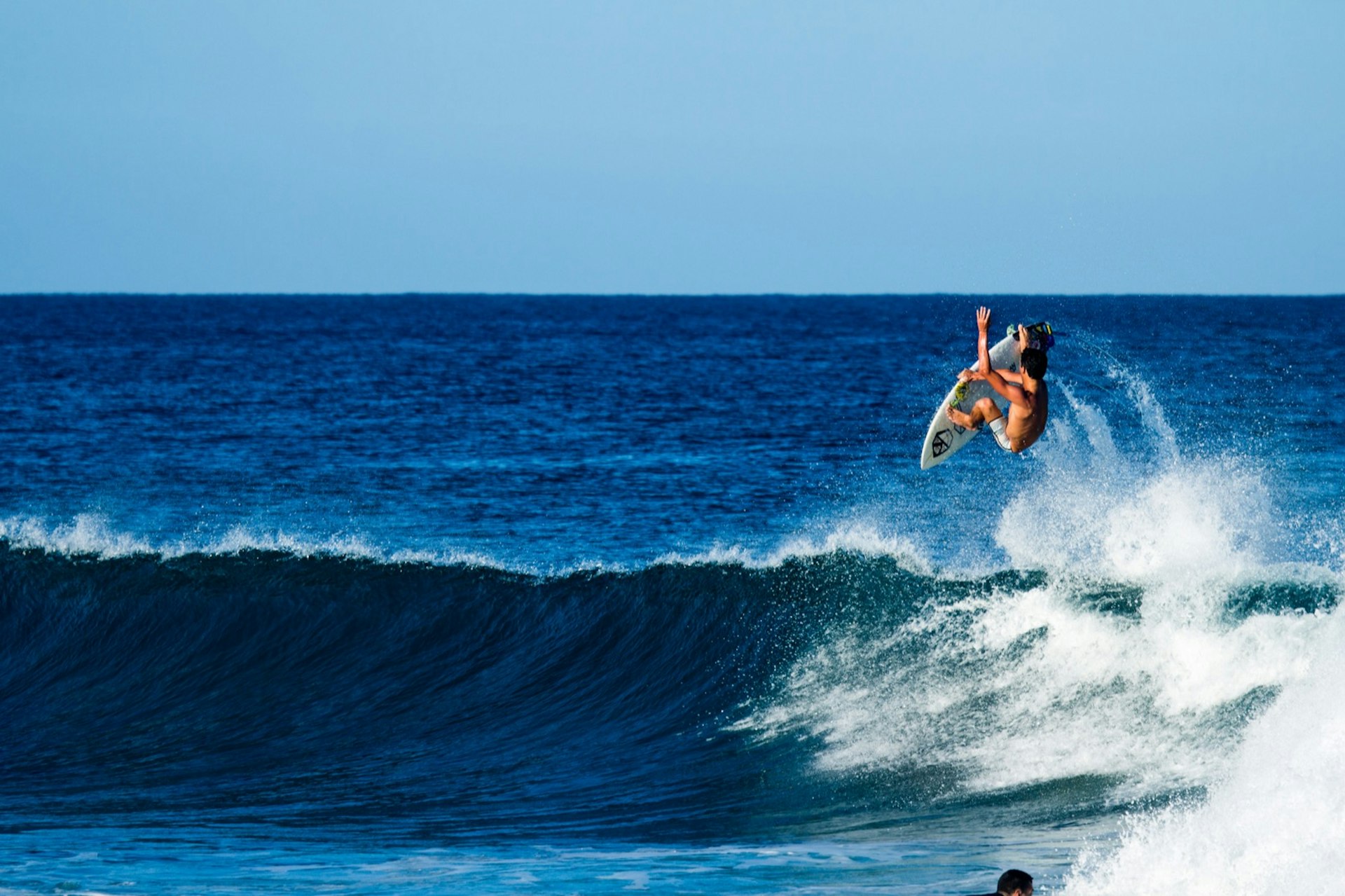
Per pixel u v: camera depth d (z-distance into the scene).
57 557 61.81
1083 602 46.47
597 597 55.59
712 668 49.44
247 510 85.81
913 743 41.28
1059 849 31.36
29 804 39.88
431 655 53.88
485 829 36.56
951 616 48.31
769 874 30.39
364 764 44.03
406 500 88.75
